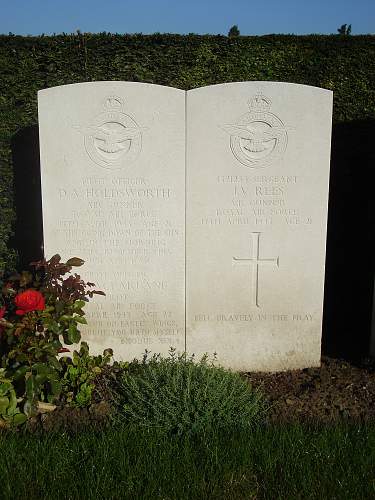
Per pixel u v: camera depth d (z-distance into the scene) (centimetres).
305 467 94
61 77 165
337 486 90
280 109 128
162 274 135
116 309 137
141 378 119
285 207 133
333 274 170
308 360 141
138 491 89
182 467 94
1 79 161
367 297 168
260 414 114
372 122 164
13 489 89
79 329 137
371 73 164
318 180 131
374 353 145
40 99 125
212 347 140
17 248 169
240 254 135
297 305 138
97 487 89
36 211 168
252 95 127
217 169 130
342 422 110
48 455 96
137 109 127
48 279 121
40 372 108
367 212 166
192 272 135
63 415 113
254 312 138
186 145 129
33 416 111
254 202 132
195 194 131
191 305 137
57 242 133
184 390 110
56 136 127
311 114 128
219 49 167
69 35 163
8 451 98
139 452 97
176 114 128
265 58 167
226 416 108
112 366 135
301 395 122
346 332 171
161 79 168
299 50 167
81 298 120
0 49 160
